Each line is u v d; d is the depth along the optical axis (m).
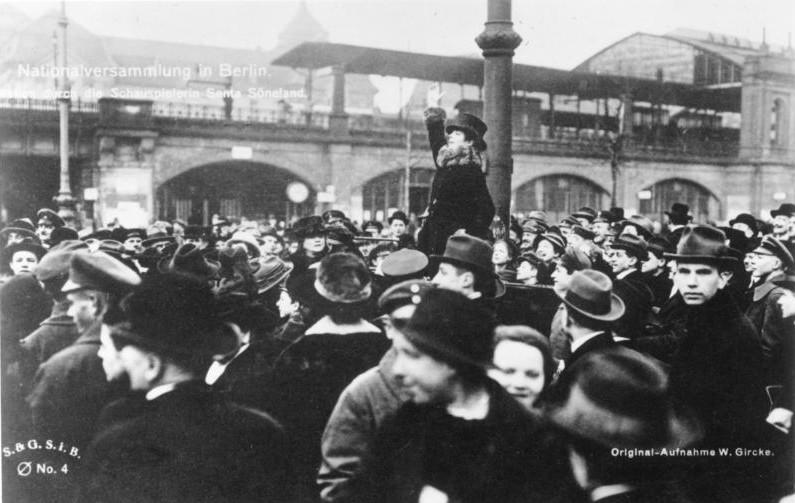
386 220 35.31
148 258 7.36
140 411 4.28
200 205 32.28
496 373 4.40
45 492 4.86
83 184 29.70
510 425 4.36
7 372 5.24
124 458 4.20
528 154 37.66
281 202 34.12
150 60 34.12
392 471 4.24
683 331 5.39
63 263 5.41
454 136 6.36
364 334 4.64
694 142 40.09
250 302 4.99
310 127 33.88
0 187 28.83
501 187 7.33
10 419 5.08
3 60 31.72
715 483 4.74
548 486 4.38
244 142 32.41
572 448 4.48
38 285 6.09
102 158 29.39
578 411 4.51
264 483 4.30
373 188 36.09
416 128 37.12
